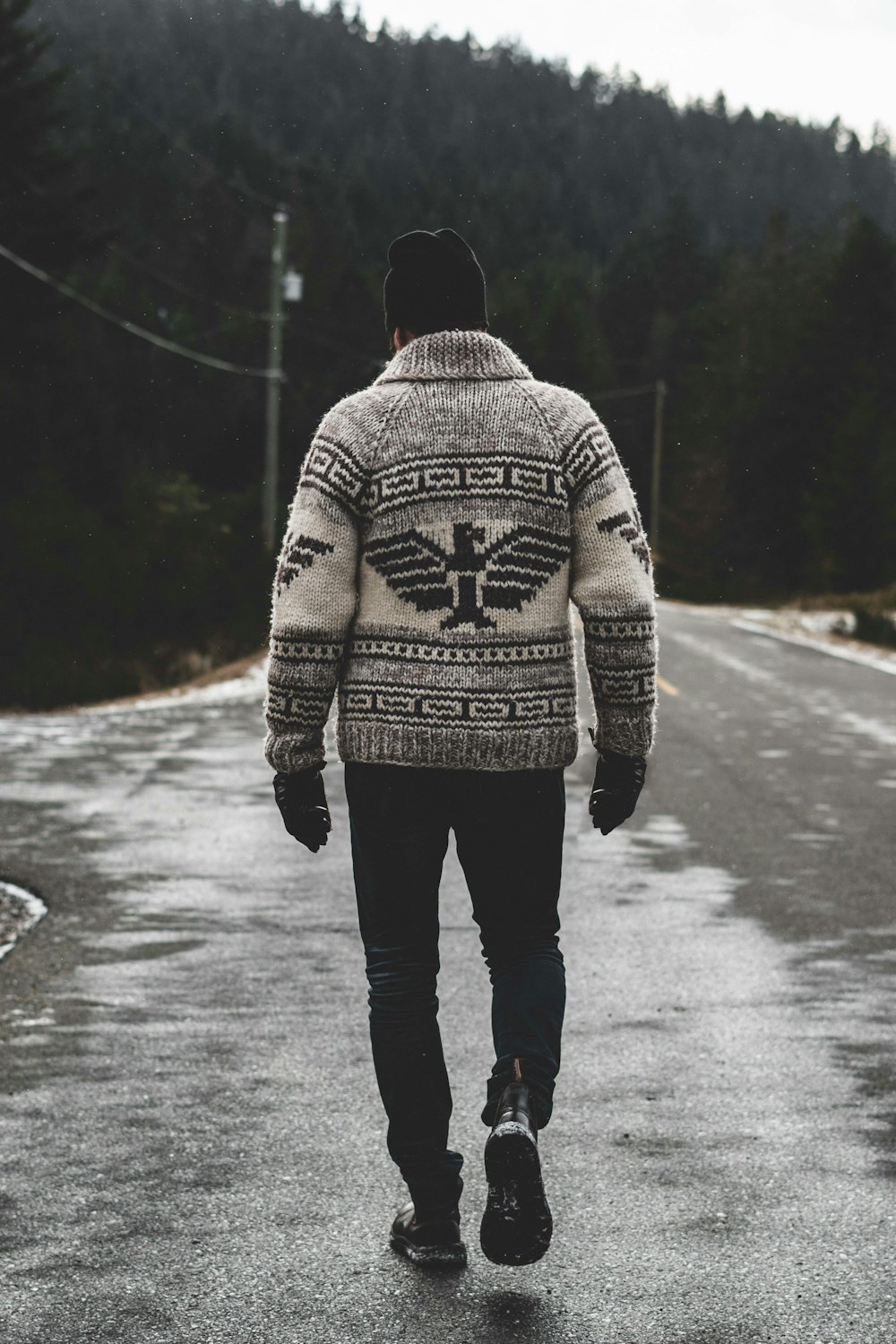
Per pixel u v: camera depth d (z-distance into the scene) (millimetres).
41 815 9797
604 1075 4703
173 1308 3105
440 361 3234
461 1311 3096
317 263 107812
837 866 8367
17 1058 4859
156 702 18109
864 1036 5125
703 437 77250
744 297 97125
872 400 54750
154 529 26859
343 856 8562
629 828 9602
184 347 88188
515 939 3367
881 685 20391
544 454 3180
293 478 83438
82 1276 3260
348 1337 2979
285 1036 5121
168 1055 4891
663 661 24016
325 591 3178
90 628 20969
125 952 6324
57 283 41000
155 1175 3857
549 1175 3877
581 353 105562
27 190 41406
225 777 11664
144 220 110375
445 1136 3355
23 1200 3686
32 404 42875
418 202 154250
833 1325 3033
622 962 6168
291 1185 3793
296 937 6602
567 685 3240
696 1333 2996
